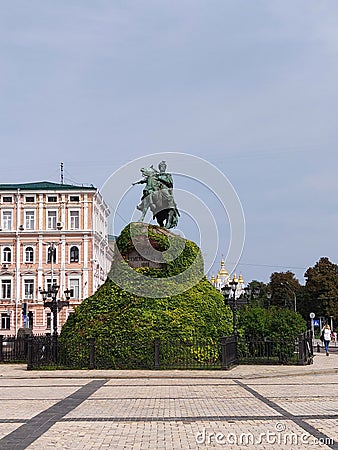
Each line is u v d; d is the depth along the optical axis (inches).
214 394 773.3
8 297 3440.0
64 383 933.2
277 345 1269.7
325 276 3969.0
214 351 1168.8
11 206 3484.3
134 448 436.1
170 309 1192.2
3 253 3472.0
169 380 975.0
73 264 3435.0
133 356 1135.6
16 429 514.3
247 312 1378.0
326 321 3538.4
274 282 4414.4
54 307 1578.5
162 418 568.1
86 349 1163.9
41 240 3457.2
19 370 1131.3
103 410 627.2
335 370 1119.0
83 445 447.8
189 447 437.1
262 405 653.9
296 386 868.0
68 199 3476.9
